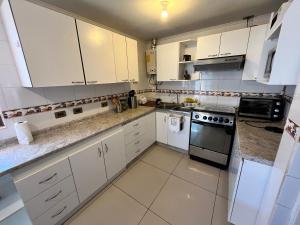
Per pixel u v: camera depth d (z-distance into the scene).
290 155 0.72
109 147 1.84
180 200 1.71
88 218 1.51
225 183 1.95
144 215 1.54
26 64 1.23
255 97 1.85
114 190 1.87
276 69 0.96
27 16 1.19
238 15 1.99
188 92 2.89
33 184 1.15
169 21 2.13
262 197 1.08
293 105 0.78
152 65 2.97
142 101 3.09
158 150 2.84
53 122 1.77
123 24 2.22
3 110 1.39
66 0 1.52
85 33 1.64
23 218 1.20
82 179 1.55
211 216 1.50
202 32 2.50
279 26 1.00
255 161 1.03
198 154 2.43
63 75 1.49
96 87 2.26
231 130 2.02
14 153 1.21
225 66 2.07
